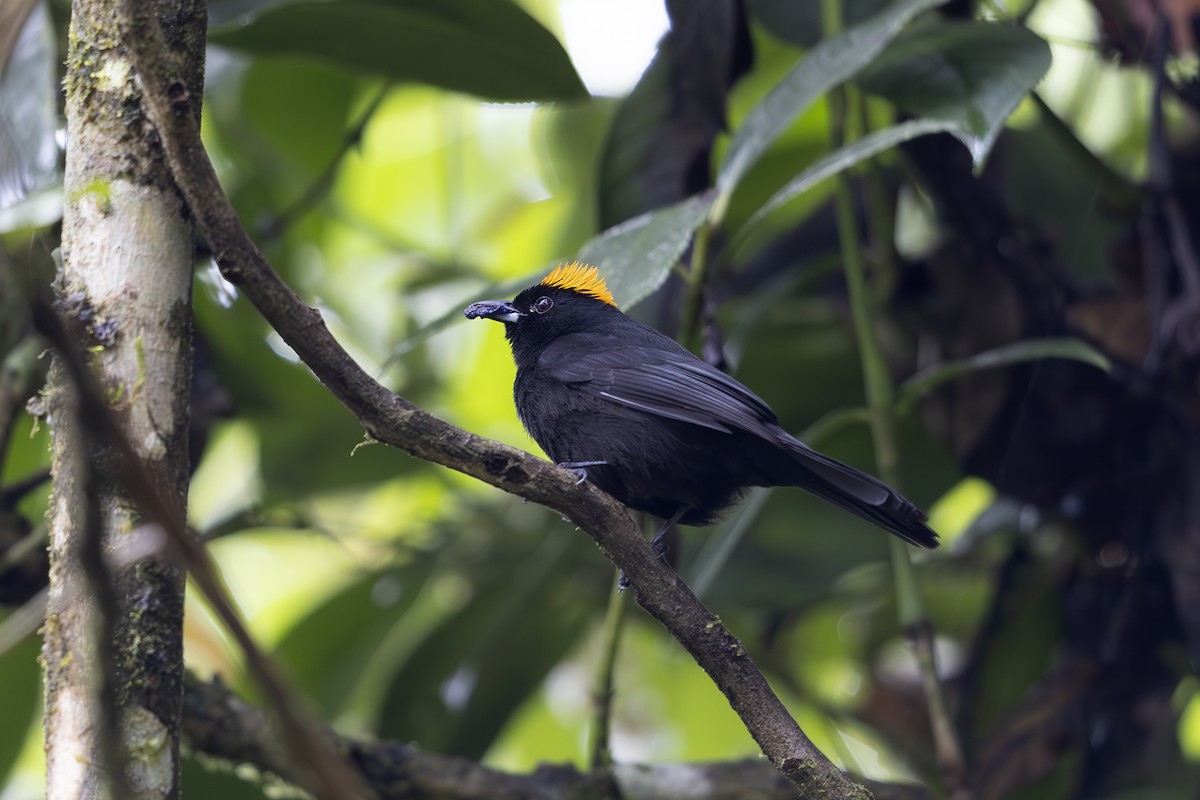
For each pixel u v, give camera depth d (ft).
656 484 30.01
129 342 18.38
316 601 41.75
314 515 38.88
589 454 30.40
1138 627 33.09
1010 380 33.71
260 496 38.52
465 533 39.11
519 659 38.09
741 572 35.32
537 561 37.88
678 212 27.91
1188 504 32.17
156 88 16.83
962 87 27.66
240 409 37.24
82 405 10.65
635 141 33.63
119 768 11.73
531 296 35.06
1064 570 35.09
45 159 29.63
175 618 17.88
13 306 21.11
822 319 38.09
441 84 35.70
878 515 28.04
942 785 36.37
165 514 10.54
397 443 20.03
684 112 33.40
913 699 38.58
